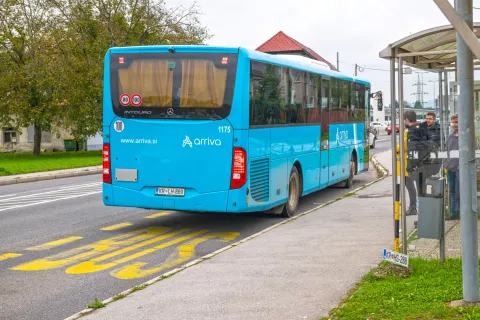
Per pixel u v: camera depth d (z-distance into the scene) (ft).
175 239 38.34
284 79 45.73
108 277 28.50
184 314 21.01
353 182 76.33
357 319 19.20
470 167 20.21
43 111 147.43
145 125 39.96
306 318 20.06
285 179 46.06
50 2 148.87
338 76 61.46
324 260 29.04
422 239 33.63
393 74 28.09
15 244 36.50
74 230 41.55
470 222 20.18
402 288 22.75
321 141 55.77
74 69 144.46
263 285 24.62
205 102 38.99
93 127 144.87
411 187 43.01
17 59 151.33
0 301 24.52
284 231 37.78
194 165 39.24
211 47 39.04
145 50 40.06
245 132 38.81
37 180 89.40
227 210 38.91
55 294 25.55
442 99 38.99
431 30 26.40
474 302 20.10
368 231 37.09
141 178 40.22
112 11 150.00
